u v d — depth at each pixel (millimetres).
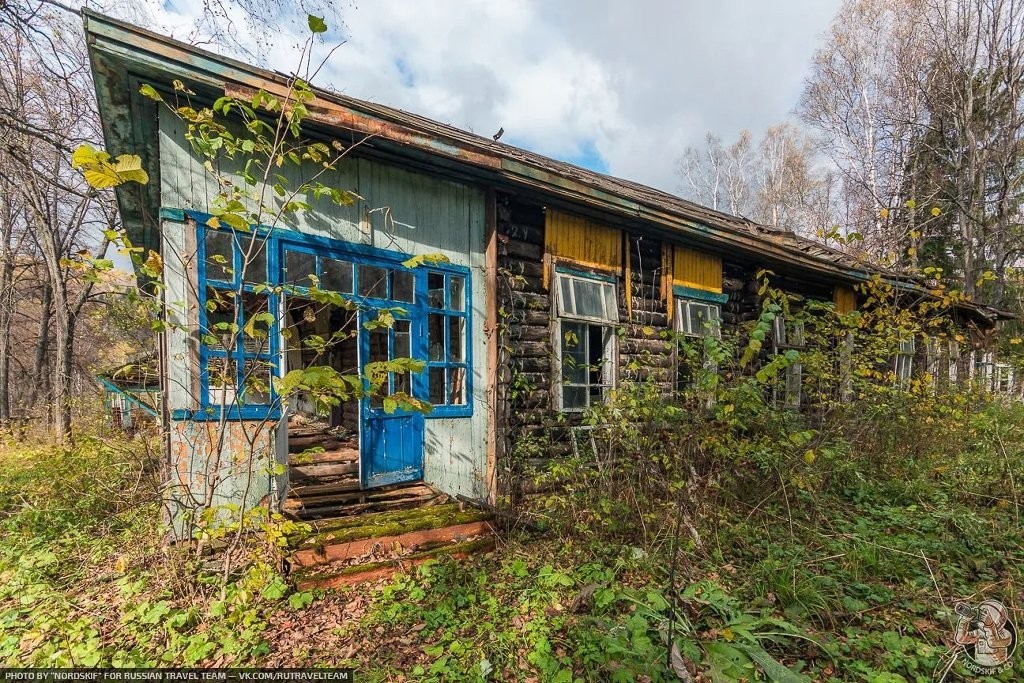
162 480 3418
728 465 4555
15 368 16359
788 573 3172
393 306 4180
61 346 10266
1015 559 3617
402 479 4230
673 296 6406
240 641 2568
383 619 2799
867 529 4055
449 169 4281
